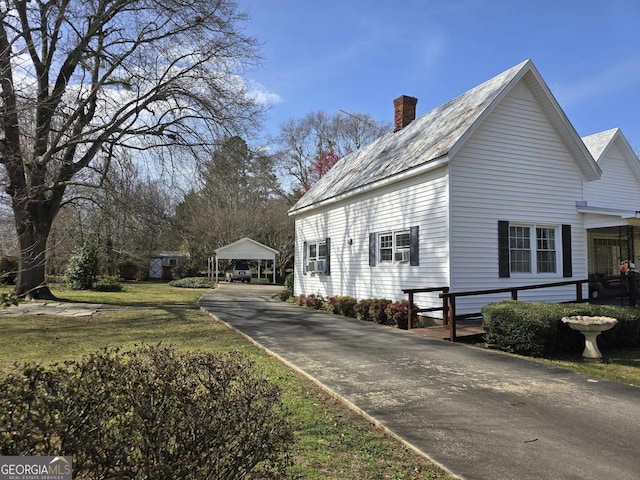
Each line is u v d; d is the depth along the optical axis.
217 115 15.84
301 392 5.50
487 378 6.12
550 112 12.22
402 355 7.55
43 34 11.18
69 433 2.02
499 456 3.70
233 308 15.77
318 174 42.75
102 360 2.67
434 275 11.21
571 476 3.35
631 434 4.17
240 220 42.09
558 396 5.34
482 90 12.66
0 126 9.78
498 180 11.54
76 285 24.89
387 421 4.46
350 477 3.35
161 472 2.02
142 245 37.69
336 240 16.47
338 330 10.40
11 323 11.70
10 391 2.17
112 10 14.65
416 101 17.44
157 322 12.07
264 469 2.84
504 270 11.40
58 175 16.23
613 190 15.96
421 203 11.77
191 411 2.31
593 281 10.34
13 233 16.08
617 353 8.25
